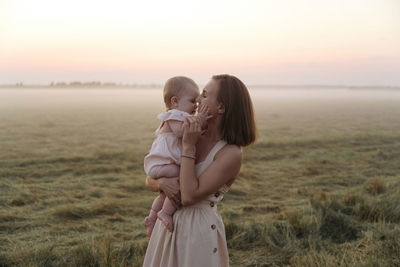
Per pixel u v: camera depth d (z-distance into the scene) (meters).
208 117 2.03
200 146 2.13
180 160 2.12
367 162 10.65
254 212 5.83
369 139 16.27
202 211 2.04
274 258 3.79
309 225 4.54
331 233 4.46
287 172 9.21
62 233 4.70
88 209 5.63
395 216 4.97
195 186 1.91
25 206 5.86
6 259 3.61
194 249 1.97
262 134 18.59
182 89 2.29
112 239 4.40
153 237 2.26
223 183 1.97
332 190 7.49
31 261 3.50
